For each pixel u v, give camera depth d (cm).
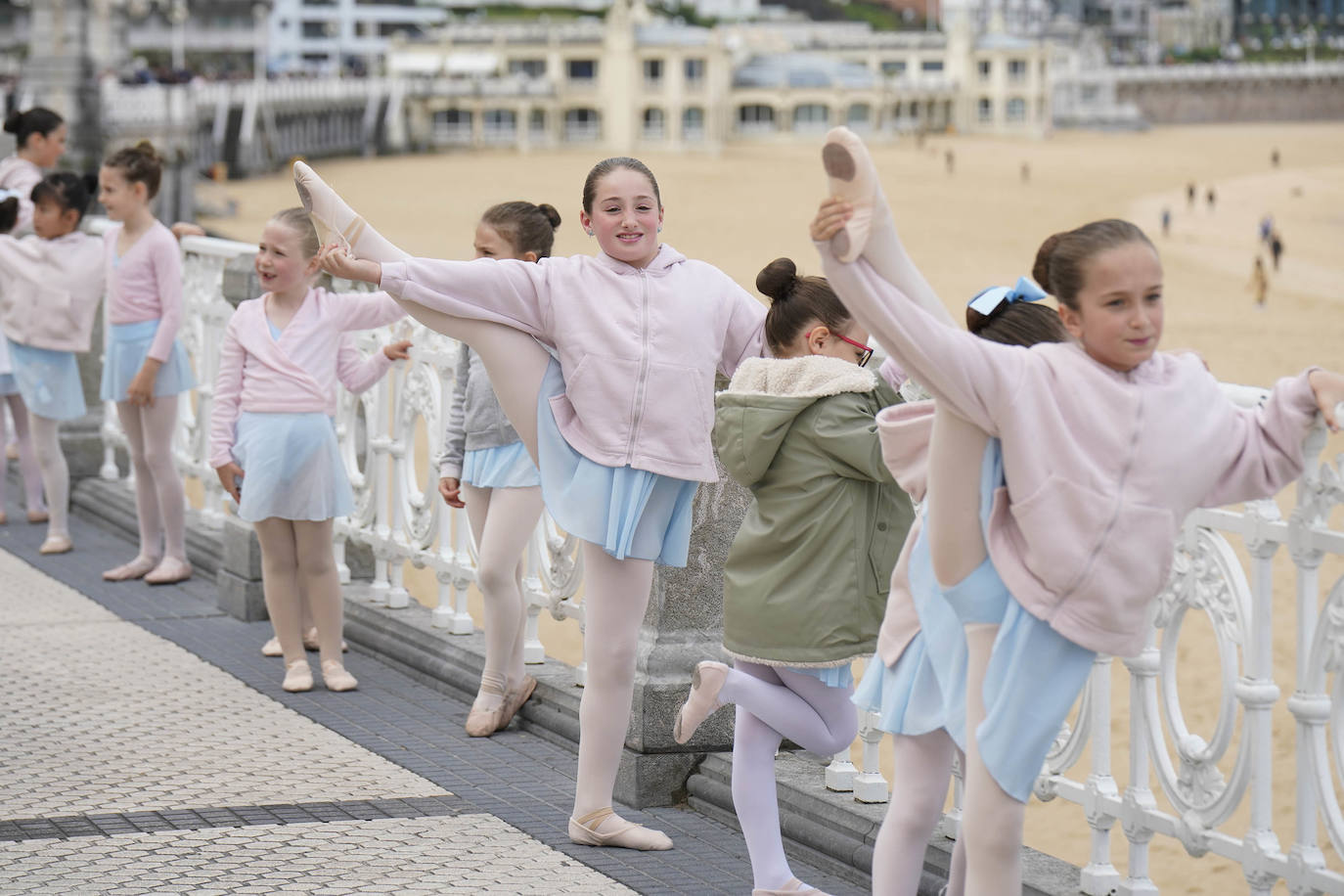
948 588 337
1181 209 8875
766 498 435
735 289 486
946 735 371
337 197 442
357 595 740
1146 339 322
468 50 13188
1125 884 419
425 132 12688
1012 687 327
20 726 583
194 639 714
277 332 632
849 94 14200
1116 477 321
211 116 8675
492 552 575
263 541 632
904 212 8175
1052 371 323
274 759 552
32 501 946
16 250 848
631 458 459
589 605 478
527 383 465
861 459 415
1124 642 325
